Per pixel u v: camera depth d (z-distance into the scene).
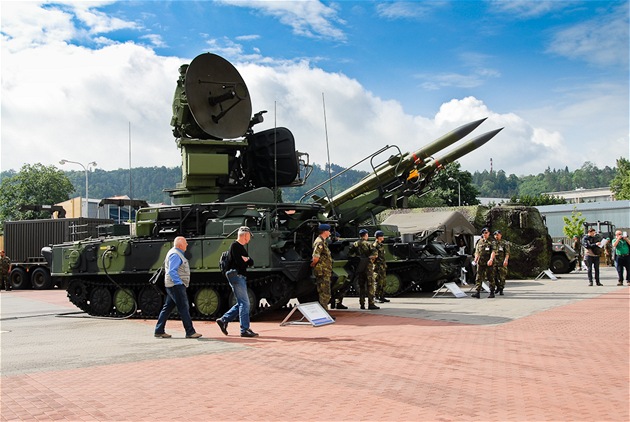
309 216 16.66
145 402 6.94
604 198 145.38
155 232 16.11
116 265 16.36
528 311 15.38
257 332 12.53
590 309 15.59
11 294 29.61
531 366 8.64
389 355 9.49
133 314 16.42
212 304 15.23
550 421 6.09
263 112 17.70
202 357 9.60
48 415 6.47
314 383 7.73
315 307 13.70
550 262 30.91
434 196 61.44
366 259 16.38
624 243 24.03
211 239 14.98
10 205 80.31
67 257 17.33
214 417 6.35
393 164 21.97
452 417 6.24
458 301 18.78
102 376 8.32
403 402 6.81
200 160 16.33
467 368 8.53
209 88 16.61
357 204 22.30
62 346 11.36
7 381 8.11
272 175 17.41
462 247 27.70
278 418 6.28
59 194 82.38
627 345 10.25
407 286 21.94
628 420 6.11
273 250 14.39
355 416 6.31
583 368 8.52
